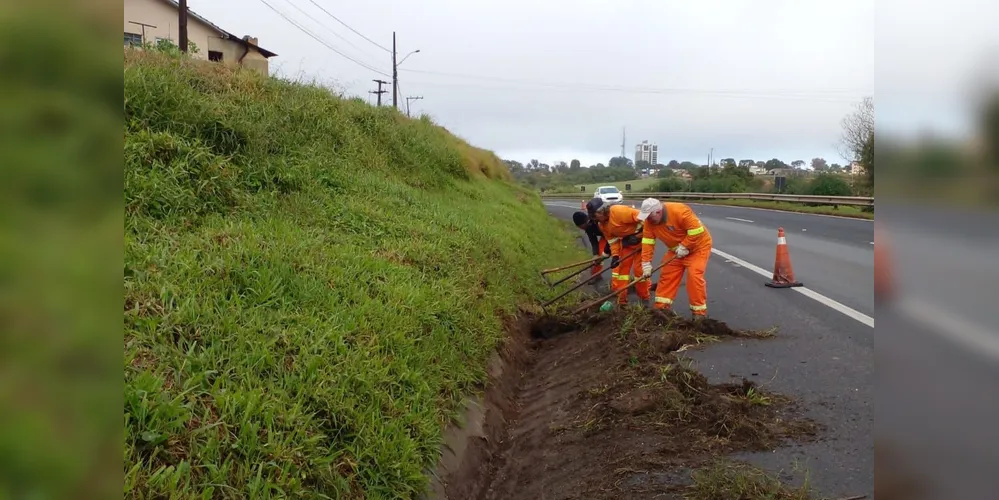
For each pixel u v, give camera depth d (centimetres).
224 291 371
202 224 483
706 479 327
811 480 326
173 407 255
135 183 463
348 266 502
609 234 827
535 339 730
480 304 607
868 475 326
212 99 702
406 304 480
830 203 2400
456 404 434
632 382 475
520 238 1127
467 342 514
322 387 327
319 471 281
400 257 589
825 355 528
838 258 1102
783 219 2030
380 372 368
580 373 552
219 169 566
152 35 2380
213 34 2650
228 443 263
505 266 818
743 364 511
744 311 707
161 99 600
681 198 3903
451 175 1405
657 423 410
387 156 1081
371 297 474
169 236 425
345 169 834
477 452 415
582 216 1011
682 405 421
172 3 2439
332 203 668
